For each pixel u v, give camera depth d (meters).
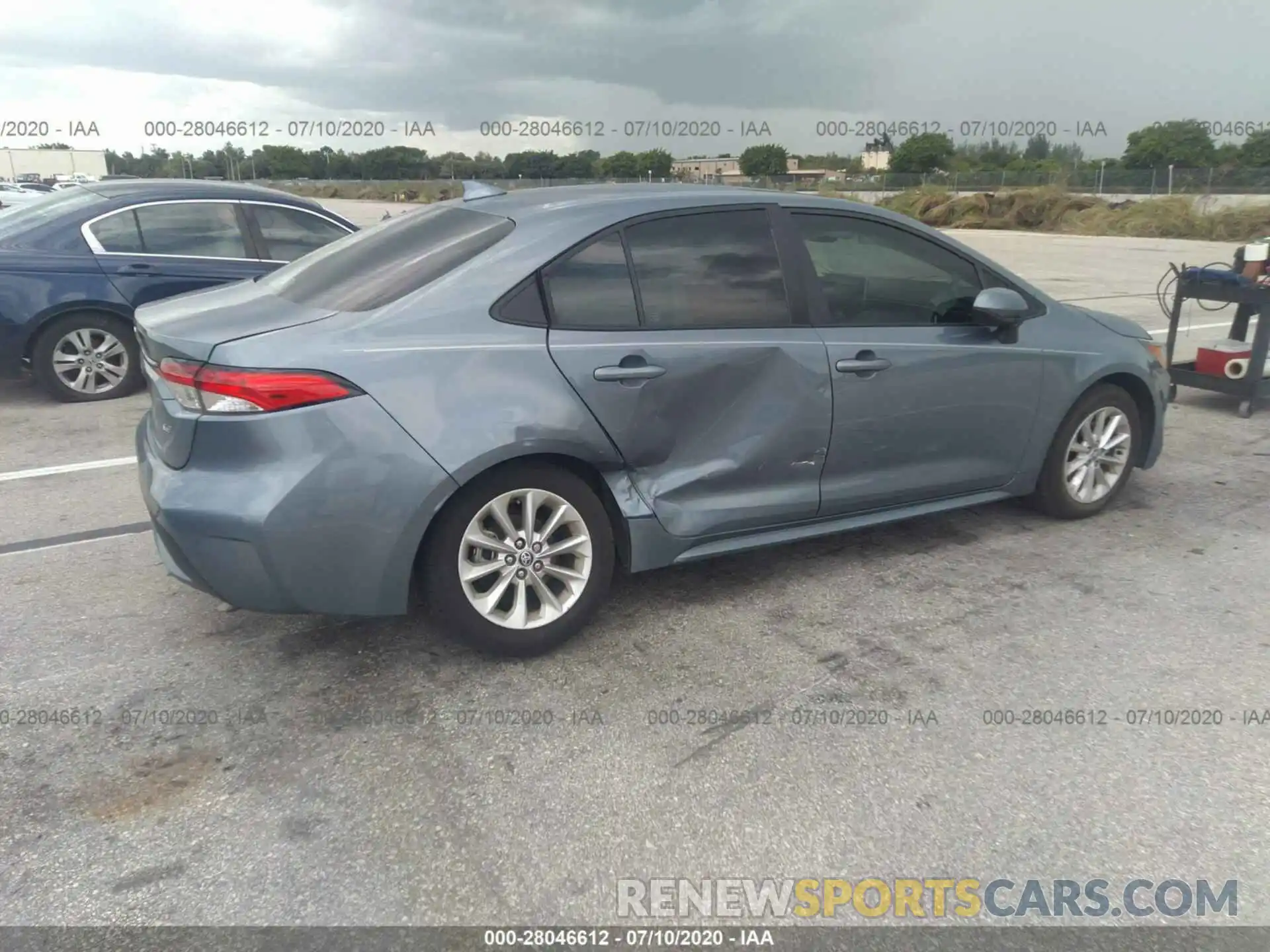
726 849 2.56
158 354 3.21
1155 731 3.10
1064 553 4.51
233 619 3.81
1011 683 3.37
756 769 2.89
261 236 7.77
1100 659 3.54
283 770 2.87
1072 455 4.80
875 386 3.98
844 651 3.60
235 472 3.02
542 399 3.27
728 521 3.75
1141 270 16.80
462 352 3.18
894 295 4.14
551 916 2.33
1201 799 2.77
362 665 3.47
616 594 4.07
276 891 2.39
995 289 4.19
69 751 2.94
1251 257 6.80
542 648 3.49
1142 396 4.98
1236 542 4.65
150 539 4.63
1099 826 2.66
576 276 3.45
